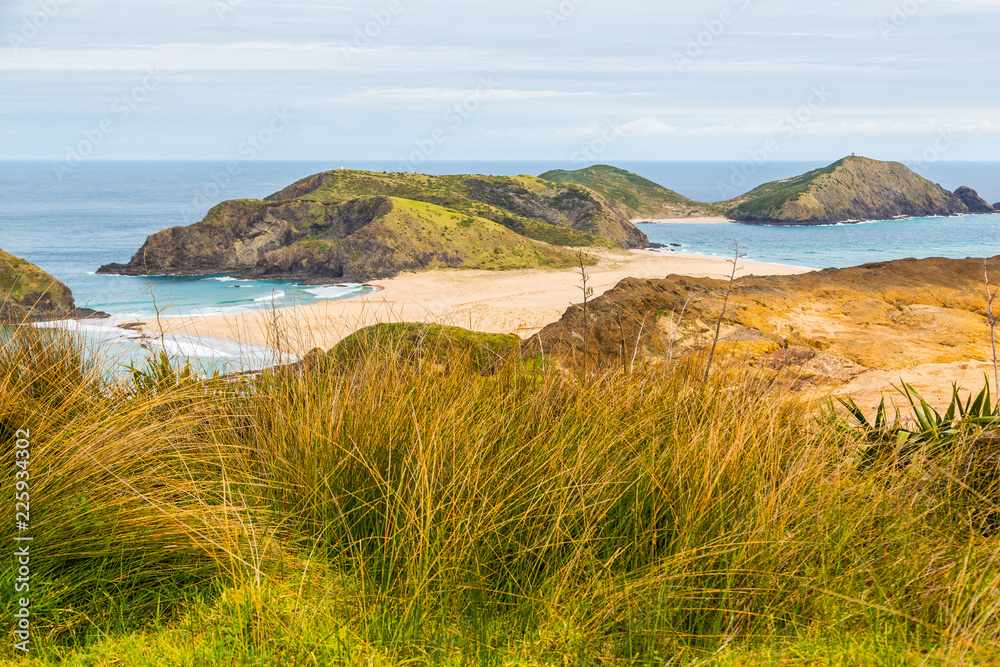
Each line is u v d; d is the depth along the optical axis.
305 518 2.58
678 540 2.30
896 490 2.71
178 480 2.70
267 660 1.86
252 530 2.35
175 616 2.12
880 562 2.37
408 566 2.20
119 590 2.15
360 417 2.88
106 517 2.28
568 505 2.44
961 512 2.75
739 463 2.63
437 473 2.54
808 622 2.13
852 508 2.53
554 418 3.10
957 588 2.16
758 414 3.14
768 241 132.12
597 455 2.68
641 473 2.59
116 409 2.96
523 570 2.32
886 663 1.92
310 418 2.96
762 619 2.10
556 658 1.96
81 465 2.43
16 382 2.90
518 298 65.94
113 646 1.93
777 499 2.43
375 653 1.89
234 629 1.96
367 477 2.65
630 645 2.02
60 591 2.05
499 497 2.45
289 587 2.17
